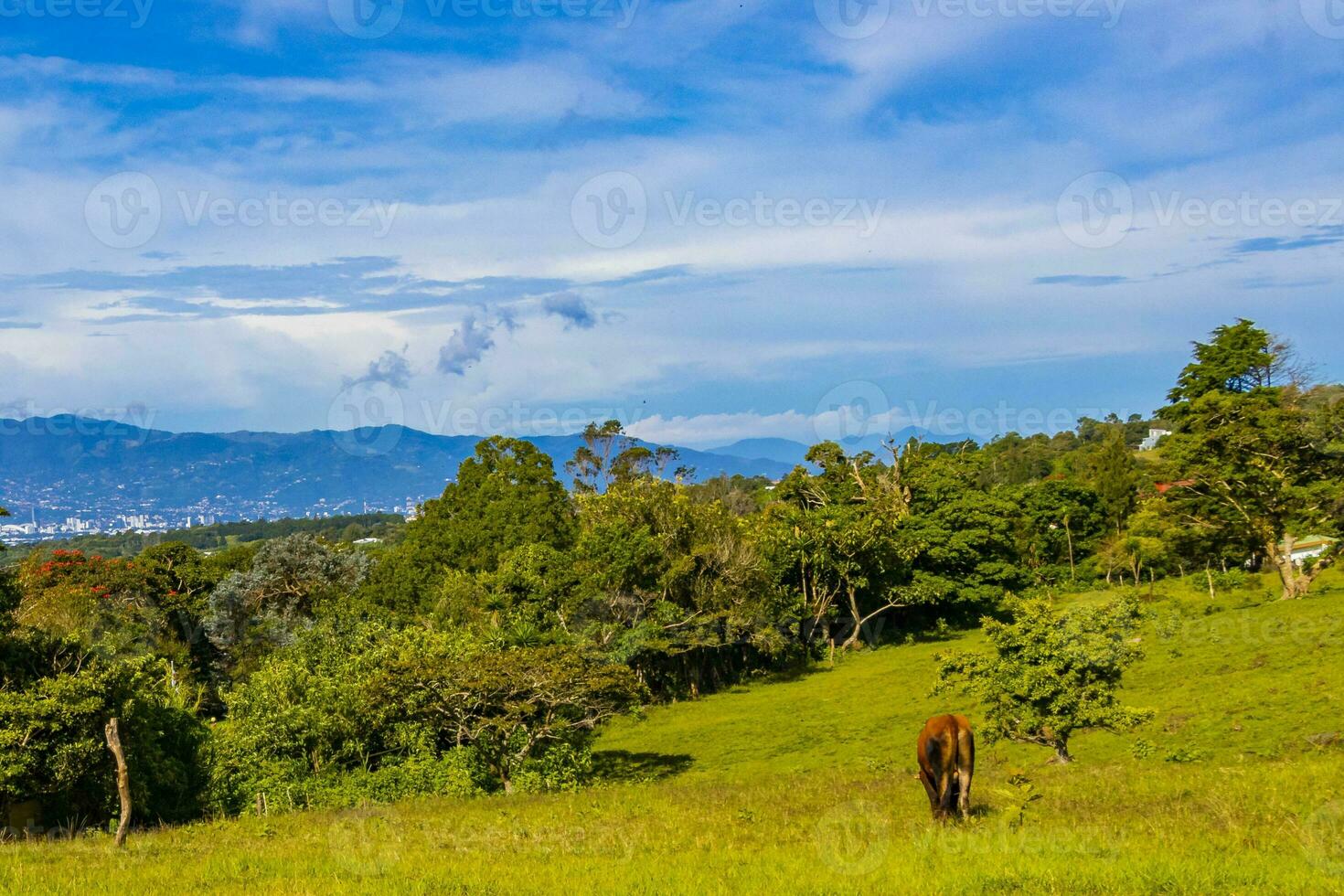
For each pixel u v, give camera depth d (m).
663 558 60.84
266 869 13.59
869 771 30.23
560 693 32.50
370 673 34.81
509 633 53.12
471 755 31.61
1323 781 17.09
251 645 64.00
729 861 12.75
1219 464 52.75
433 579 66.31
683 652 57.78
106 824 25.27
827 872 11.57
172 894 11.77
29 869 13.70
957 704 44.31
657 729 50.78
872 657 66.19
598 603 59.69
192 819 26.77
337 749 32.88
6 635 26.19
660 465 93.31
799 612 66.19
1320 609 45.38
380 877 12.48
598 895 10.69
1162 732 31.94
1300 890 9.80
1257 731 29.69
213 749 30.81
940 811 15.62
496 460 72.38
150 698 27.56
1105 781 20.33
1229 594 54.78
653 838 15.70
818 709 49.53
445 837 17.11
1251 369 62.41
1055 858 11.84
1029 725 27.66
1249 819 14.01
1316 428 52.81
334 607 60.84
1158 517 59.16
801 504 83.12
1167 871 10.59
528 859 13.95
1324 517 50.91
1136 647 28.75
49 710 23.17
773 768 37.47
